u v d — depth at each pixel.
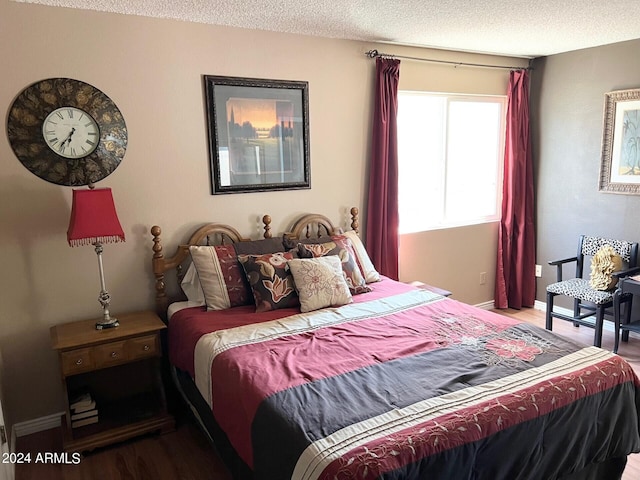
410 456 1.40
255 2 2.50
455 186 4.26
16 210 2.50
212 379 2.12
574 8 2.76
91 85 2.60
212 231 3.04
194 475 2.28
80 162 2.62
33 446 2.54
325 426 1.53
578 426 1.77
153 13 2.65
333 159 3.51
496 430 1.56
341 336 2.29
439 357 2.02
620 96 3.69
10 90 2.41
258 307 2.70
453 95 4.04
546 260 4.45
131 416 2.66
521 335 2.25
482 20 2.97
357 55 3.47
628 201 3.75
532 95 4.39
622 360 1.98
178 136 2.89
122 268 2.83
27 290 2.58
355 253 3.23
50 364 2.68
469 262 4.37
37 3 2.41
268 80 3.13
